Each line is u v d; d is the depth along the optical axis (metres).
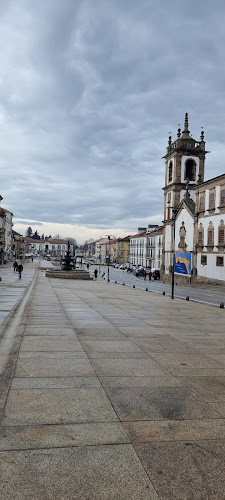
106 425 4.30
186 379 6.14
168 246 63.34
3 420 4.34
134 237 120.81
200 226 50.62
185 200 56.41
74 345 8.27
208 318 14.06
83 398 5.11
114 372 6.38
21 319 11.70
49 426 4.23
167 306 17.98
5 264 89.56
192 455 3.71
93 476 3.31
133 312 14.77
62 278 49.75
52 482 3.21
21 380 5.79
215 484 3.25
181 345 8.77
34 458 3.55
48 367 6.53
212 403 5.09
